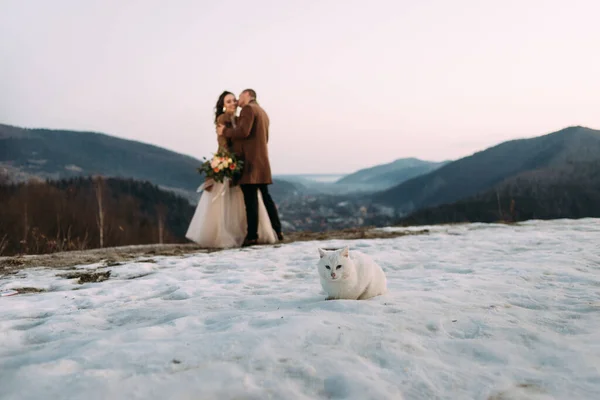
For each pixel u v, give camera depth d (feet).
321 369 7.77
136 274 19.85
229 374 7.45
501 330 9.82
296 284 16.39
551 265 17.70
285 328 9.32
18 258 24.29
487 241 26.61
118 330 10.45
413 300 12.16
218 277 18.17
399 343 8.93
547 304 12.16
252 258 23.25
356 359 8.16
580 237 26.02
